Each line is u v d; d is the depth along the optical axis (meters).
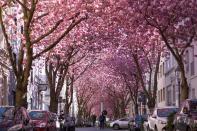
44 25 27.09
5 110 16.78
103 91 76.25
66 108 54.47
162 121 26.59
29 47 21.45
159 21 22.97
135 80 51.56
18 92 21.78
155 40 29.84
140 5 22.28
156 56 40.03
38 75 59.78
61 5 22.69
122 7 22.73
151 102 37.41
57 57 36.16
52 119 26.41
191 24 23.36
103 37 31.56
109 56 45.12
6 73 36.84
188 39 27.25
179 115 20.88
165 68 52.34
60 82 39.16
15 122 16.52
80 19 22.25
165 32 23.70
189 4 22.56
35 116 24.94
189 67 38.25
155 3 22.22
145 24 23.30
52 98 38.69
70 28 22.06
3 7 24.33
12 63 22.02
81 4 22.19
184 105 20.41
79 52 40.88
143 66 44.09
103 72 56.31
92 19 26.62
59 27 27.22
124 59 45.47
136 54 37.12
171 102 47.41
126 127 58.47
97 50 36.72
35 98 57.03
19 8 28.91
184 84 24.03
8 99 38.06
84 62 47.94
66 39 31.59
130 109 85.25
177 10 22.72
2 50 33.03
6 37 22.17
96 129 59.62
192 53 37.06
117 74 53.22
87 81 68.62
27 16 21.34
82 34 30.22
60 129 36.62
